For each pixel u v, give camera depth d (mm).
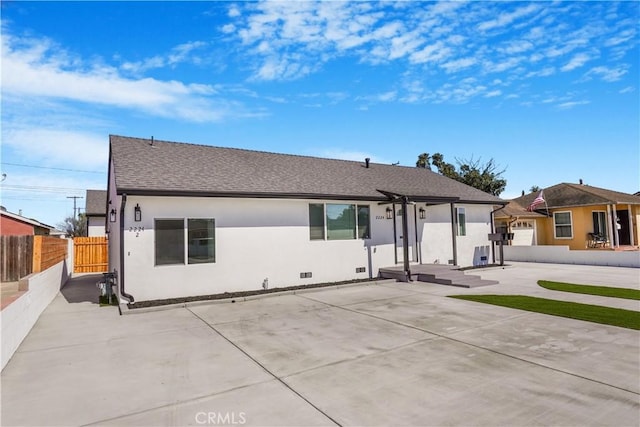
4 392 4180
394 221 14258
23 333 6305
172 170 10805
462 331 6543
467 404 3758
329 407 3736
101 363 5145
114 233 12719
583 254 18094
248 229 11039
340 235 13000
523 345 5699
